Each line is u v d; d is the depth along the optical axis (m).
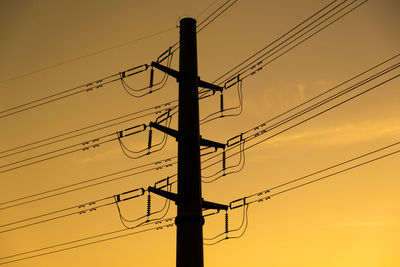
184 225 14.72
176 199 15.13
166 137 17.72
